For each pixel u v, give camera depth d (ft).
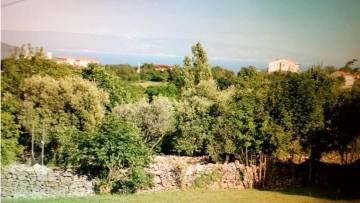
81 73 120.57
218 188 70.03
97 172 66.08
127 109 94.27
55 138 81.30
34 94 85.81
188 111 82.74
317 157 75.56
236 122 72.79
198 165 71.41
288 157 79.82
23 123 82.12
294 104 70.95
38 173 62.85
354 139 73.00
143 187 66.39
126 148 65.57
